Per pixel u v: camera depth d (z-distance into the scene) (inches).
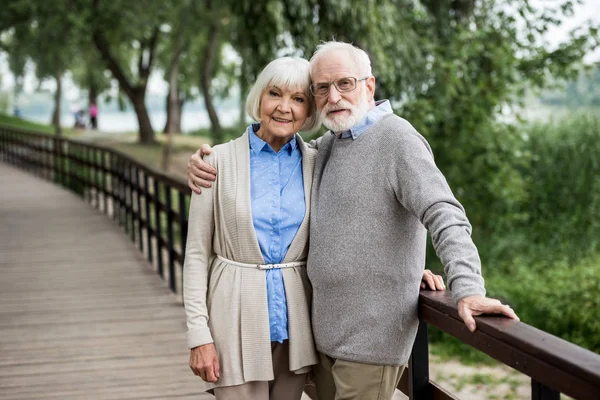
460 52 339.9
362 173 80.0
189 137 1174.3
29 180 633.6
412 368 83.7
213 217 89.7
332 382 91.0
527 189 414.6
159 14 850.1
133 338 189.5
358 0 301.0
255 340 87.8
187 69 1133.1
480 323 64.4
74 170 542.0
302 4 301.9
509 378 255.6
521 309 311.0
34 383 156.3
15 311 219.5
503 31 345.7
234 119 1130.0
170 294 239.5
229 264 89.5
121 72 1005.2
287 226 87.7
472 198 367.6
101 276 267.9
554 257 391.5
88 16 842.2
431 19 363.6
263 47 326.6
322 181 84.9
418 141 78.3
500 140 354.0
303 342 89.0
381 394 82.7
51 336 192.5
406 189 76.5
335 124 81.0
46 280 262.1
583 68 354.0
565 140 433.4
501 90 344.2
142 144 1029.8
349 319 81.4
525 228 424.5
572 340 288.0
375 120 81.8
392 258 79.7
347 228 80.4
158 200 262.5
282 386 92.6
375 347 80.7
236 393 89.2
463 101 346.9
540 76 353.4
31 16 872.9
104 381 157.1
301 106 87.2
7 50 1008.2
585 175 426.6
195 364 87.5
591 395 51.6
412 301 80.5
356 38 311.3
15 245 334.6
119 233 366.6
